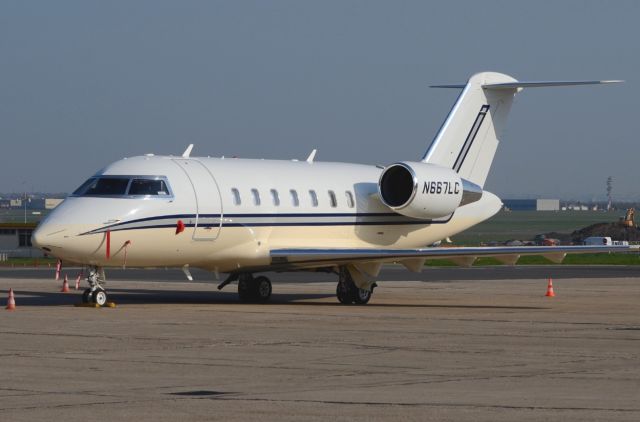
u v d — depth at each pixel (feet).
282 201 316.81
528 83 349.00
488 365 172.65
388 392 144.87
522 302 328.70
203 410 131.13
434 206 335.26
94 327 230.68
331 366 170.91
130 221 280.72
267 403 135.85
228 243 302.66
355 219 337.31
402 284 433.07
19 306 294.05
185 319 252.01
